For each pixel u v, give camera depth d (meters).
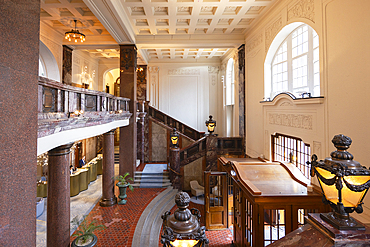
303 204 4.80
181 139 14.17
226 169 7.77
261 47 9.19
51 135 3.78
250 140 10.52
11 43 2.08
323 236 1.80
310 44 6.41
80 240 5.28
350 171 1.70
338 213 1.83
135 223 7.38
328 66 5.21
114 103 8.09
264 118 8.91
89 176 11.98
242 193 5.75
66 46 11.20
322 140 5.41
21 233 2.22
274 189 5.14
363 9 4.20
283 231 5.28
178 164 11.35
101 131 6.67
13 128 2.12
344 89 4.70
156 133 15.06
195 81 17.02
